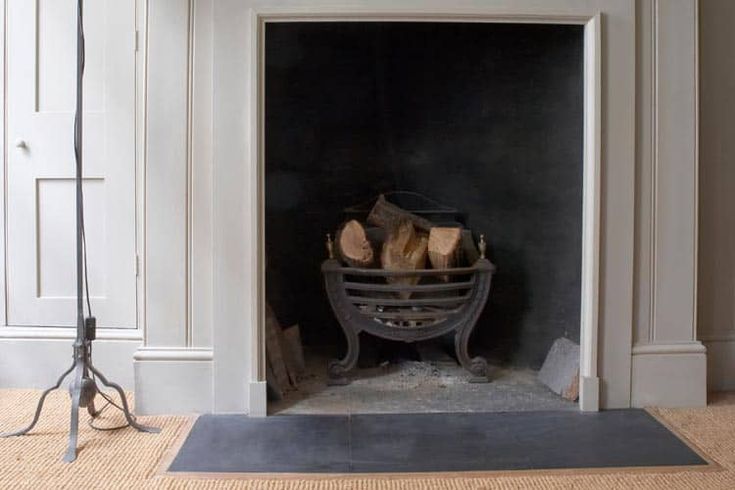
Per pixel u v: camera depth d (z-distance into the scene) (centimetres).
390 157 225
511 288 221
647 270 190
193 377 185
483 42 215
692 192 190
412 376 215
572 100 195
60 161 207
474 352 229
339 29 214
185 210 184
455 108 222
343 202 225
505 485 142
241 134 182
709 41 207
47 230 208
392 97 222
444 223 219
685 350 190
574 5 183
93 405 180
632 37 185
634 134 187
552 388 203
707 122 208
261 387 183
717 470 150
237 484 142
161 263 185
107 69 205
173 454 157
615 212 187
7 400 197
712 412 187
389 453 158
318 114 220
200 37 183
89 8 205
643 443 165
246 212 182
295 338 216
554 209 206
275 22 186
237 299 183
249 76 181
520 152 215
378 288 200
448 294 212
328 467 150
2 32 206
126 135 206
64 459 154
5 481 142
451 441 166
